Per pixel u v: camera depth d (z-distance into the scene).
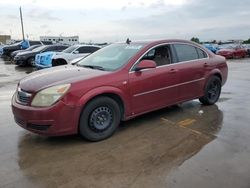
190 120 5.75
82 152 4.30
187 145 4.50
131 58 5.17
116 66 5.10
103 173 3.66
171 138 4.80
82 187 3.36
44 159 4.09
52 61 14.32
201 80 6.44
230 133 5.00
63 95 4.28
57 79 4.55
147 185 3.37
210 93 6.82
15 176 3.62
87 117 4.54
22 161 4.03
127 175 3.60
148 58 5.41
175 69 5.75
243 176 3.53
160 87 5.49
